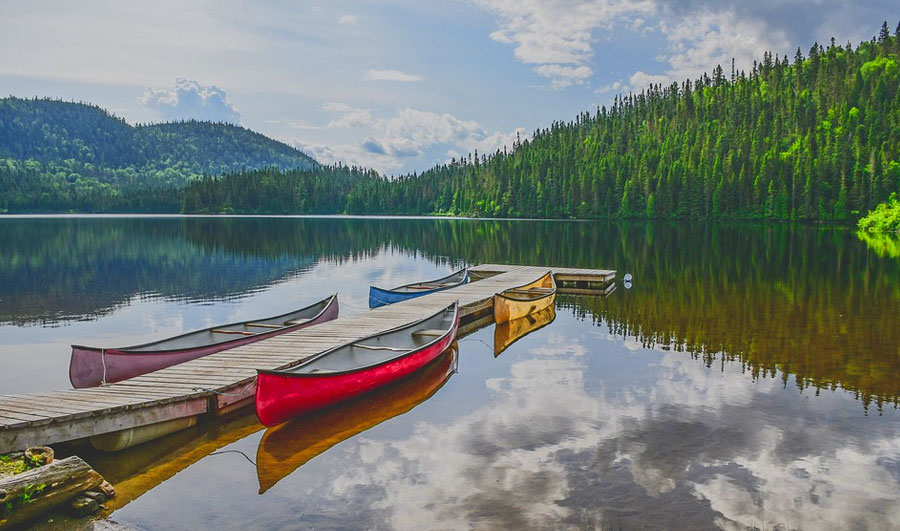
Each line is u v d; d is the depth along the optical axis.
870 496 7.90
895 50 155.50
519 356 15.21
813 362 14.03
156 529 7.21
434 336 15.27
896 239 55.66
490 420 10.69
